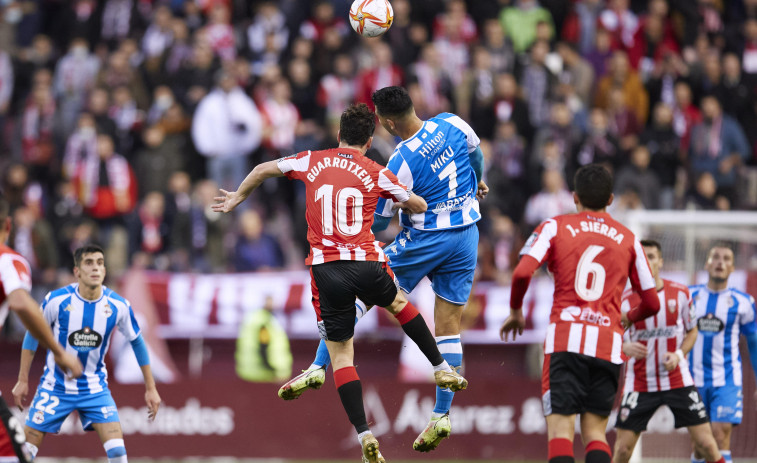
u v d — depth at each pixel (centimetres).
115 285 4328
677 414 3075
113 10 5791
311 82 5353
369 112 2247
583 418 2272
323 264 2159
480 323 4378
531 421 4306
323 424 4284
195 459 4244
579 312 2228
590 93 5516
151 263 4634
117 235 4784
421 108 5084
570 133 5122
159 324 4309
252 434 4269
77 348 2875
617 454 3155
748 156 5494
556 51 5616
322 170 2178
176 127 5078
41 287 4534
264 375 4316
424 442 2334
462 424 4300
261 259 4606
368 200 2167
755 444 4075
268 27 5547
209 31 5438
